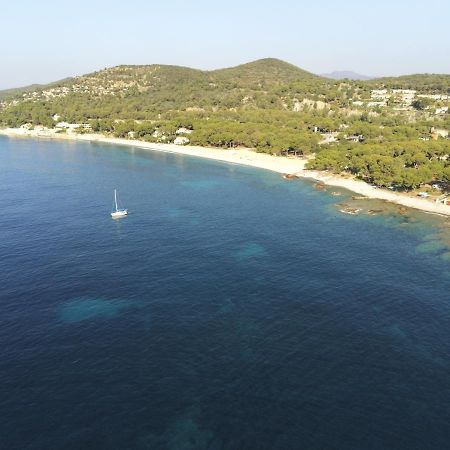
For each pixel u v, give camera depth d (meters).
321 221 137.38
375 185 180.88
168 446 51.75
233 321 78.06
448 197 161.75
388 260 106.62
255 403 58.47
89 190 175.88
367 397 59.88
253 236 122.12
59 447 51.53
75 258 105.00
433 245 117.38
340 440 52.81
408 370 65.56
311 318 79.44
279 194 172.62
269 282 93.38
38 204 153.38
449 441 52.97
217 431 53.91
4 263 101.31
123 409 57.34
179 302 84.44
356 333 74.94
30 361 66.50
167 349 69.81
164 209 148.88
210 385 61.78
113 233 123.31
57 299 85.06
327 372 64.81
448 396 60.38
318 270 99.94
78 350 69.31
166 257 106.12
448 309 83.44
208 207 151.88
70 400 58.78
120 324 76.69
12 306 82.19
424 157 183.25
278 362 66.88
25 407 57.44
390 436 53.53
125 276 95.31
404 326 77.44
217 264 102.31
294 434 53.56
